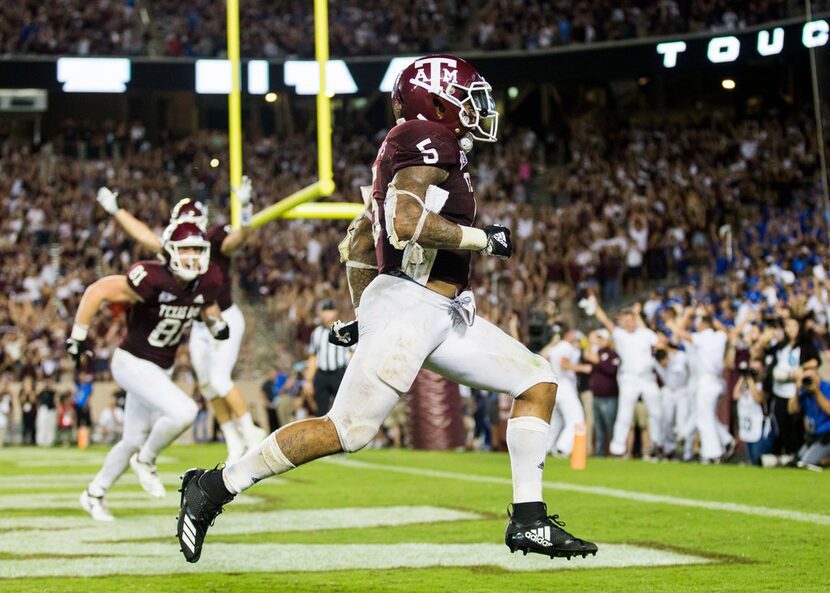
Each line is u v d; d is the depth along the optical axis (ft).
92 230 107.45
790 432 47.32
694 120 116.88
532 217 103.76
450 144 15.37
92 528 26.25
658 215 99.45
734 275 81.20
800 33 92.22
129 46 117.80
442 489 35.96
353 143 122.93
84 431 75.66
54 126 132.05
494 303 85.35
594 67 107.86
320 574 18.94
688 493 33.55
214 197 117.19
